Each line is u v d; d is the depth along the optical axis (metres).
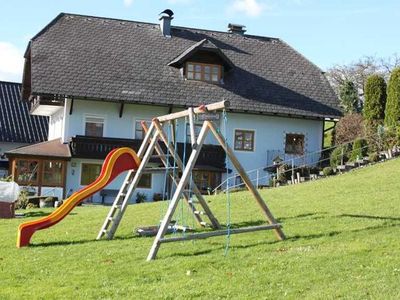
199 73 34.28
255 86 35.25
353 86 55.38
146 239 12.30
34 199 24.20
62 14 36.41
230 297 7.71
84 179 30.98
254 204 16.97
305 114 34.31
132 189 12.87
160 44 36.28
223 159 32.72
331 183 21.14
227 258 9.88
